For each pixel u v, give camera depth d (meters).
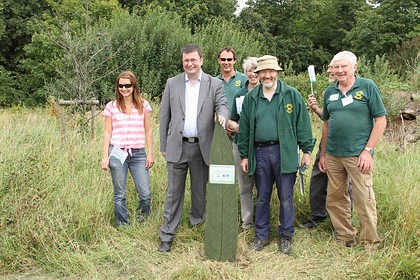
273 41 30.95
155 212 4.82
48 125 8.16
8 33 22.75
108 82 11.16
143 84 11.31
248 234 4.49
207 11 25.53
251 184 4.54
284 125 4.02
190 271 3.67
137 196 5.05
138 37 11.97
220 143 3.92
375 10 26.39
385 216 4.43
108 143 4.50
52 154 5.68
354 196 4.00
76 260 3.84
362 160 3.86
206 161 4.18
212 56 12.37
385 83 10.41
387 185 4.83
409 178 4.88
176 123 4.14
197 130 4.15
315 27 36.50
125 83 4.39
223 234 3.92
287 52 31.94
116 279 3.69
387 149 6.64
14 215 4.07
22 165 4.88
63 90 10.58
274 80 4.00
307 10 33.94
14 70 23.28
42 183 4.79
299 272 3.76
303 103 4.07
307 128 4.09
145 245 4.19
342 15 35.97
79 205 4.48
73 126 7.17
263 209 4.22
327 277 3.62
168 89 4.23
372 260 3.68
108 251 4.01
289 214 4.14
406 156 6.10
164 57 11.87
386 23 25.27
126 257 3.99
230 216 3.92
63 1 18.05
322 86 10.97
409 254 3.58
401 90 10.38
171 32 12.23
